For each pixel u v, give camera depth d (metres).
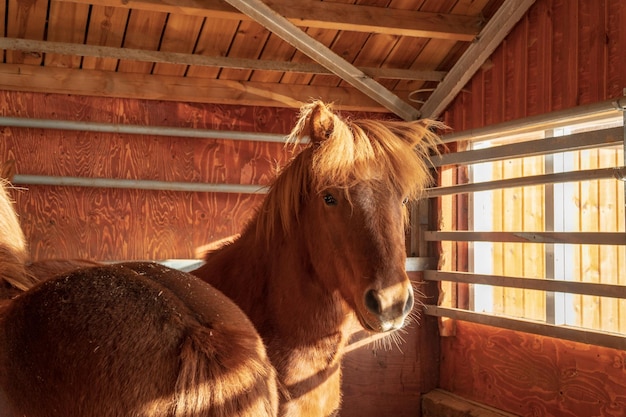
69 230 4.09
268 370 1.36
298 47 3.98
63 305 1.32
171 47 4.08
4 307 1.48
